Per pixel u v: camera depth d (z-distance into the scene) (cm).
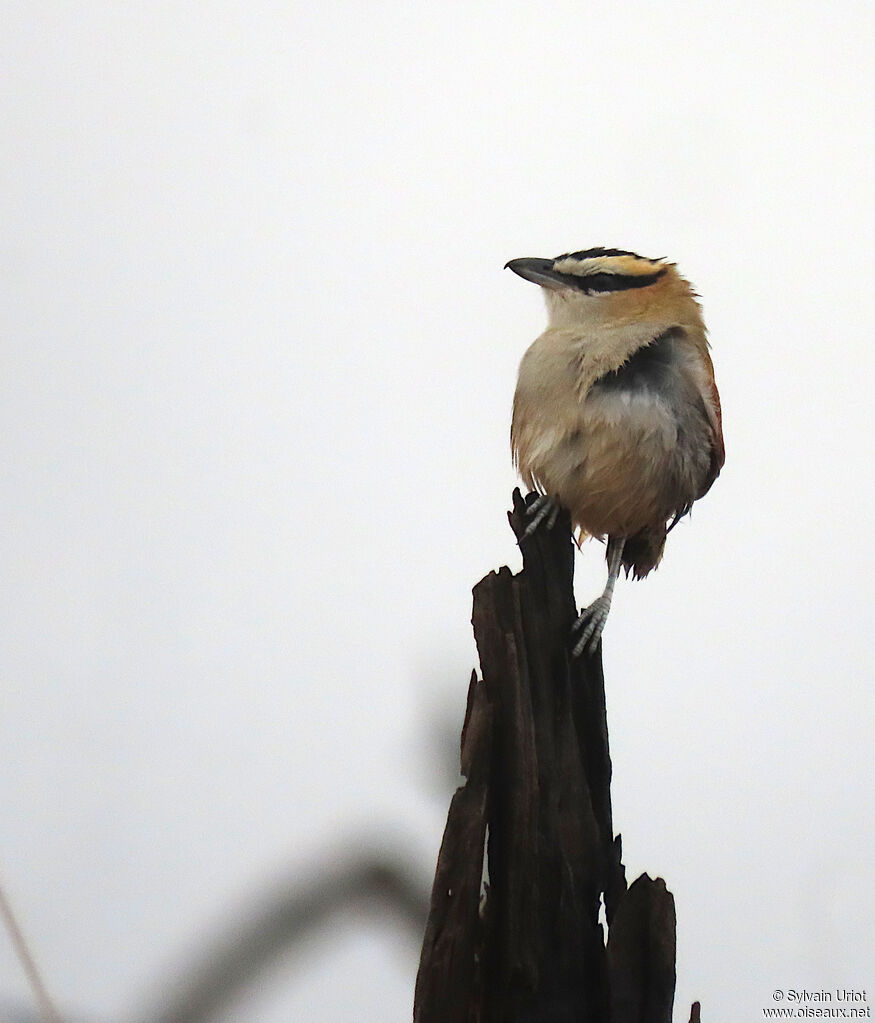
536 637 539
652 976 538
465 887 537
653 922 538
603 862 538
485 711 538
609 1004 538
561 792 538
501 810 538
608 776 539
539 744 538
